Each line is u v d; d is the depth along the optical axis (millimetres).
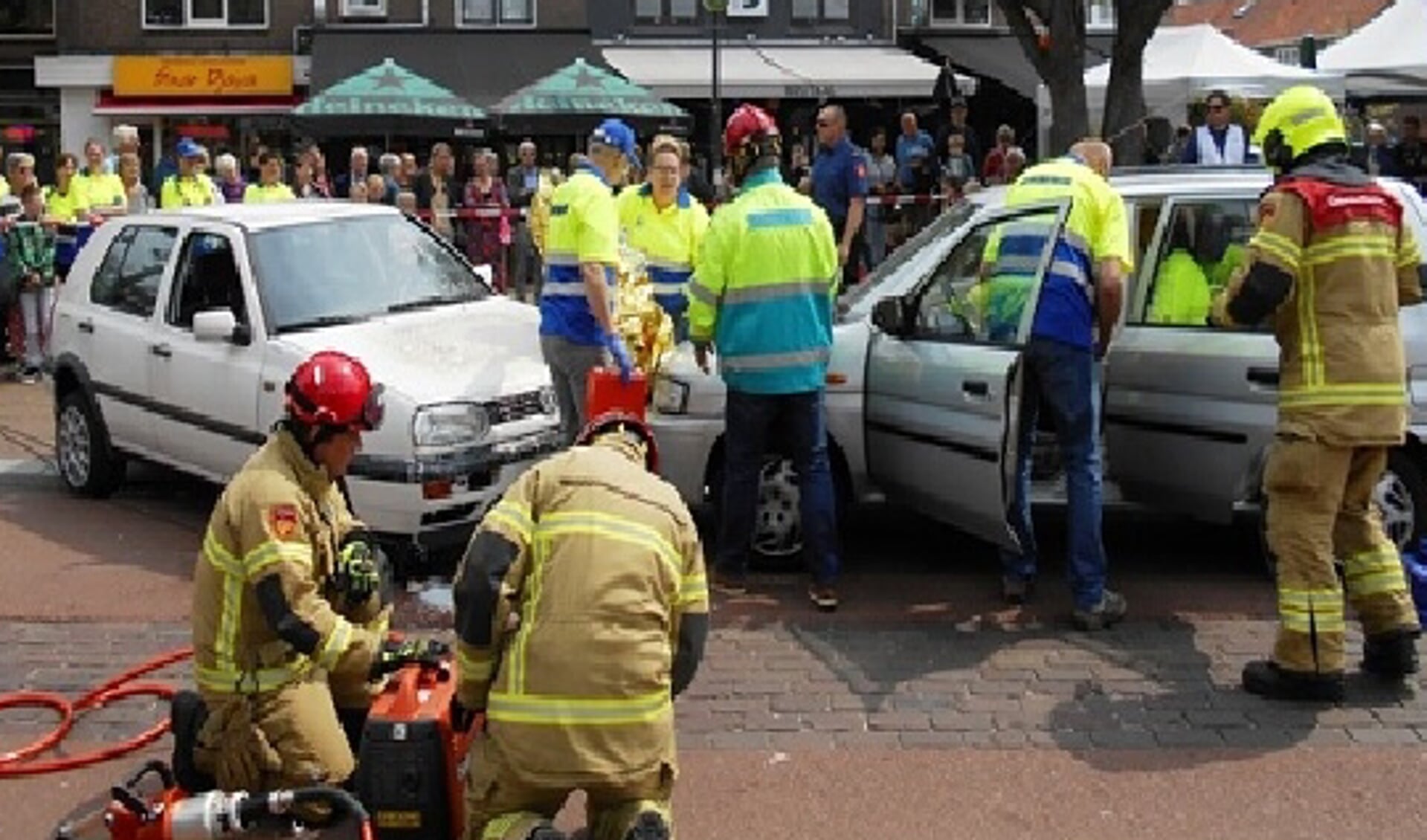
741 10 31812
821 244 8461
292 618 5512
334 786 5652
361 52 29969
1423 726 7051
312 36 30734
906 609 8664
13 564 9609
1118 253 8008
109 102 30750
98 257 11250
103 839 6078
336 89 25125
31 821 6258
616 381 7961
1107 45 32156
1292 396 7215
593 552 4805
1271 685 7340
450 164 21281
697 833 6086
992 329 8438
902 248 9820
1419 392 8547
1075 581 8258
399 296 10250
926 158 22172
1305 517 7238
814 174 13633
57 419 11438
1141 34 19922
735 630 8320
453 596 4945
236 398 9703
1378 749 6793
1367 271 7156
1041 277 8109
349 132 24641
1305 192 7148
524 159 21891
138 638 8328
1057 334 8086
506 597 4824
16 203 16656
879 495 9281
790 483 9250
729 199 8969
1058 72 20656
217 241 10289
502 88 28844
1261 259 7062
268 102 30797
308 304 9891
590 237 9102
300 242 10250
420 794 5223
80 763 6684
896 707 7289
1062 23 20531
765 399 8500
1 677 7762
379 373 9133
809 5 32125
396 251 10555
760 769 6652
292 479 5703
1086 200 8117
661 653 4832
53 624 8547
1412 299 7562
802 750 6840
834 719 7164
